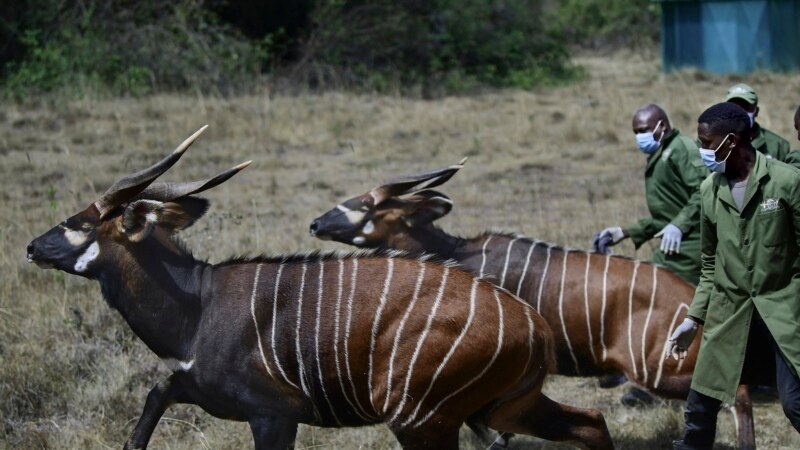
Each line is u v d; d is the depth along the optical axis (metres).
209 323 15.43
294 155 46.78
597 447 16.47
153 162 44.06
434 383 14.76
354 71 67.38
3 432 19.25
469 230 33.03
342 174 43.06
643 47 97.50
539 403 16.34
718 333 15.05
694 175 19.97
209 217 30.83
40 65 58.44
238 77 62.09
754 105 20.61
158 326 15.62
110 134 49.31
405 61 69.50
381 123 53.06
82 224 15.64
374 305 15.02
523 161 45.16
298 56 68.50
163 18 64.25
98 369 21.59
